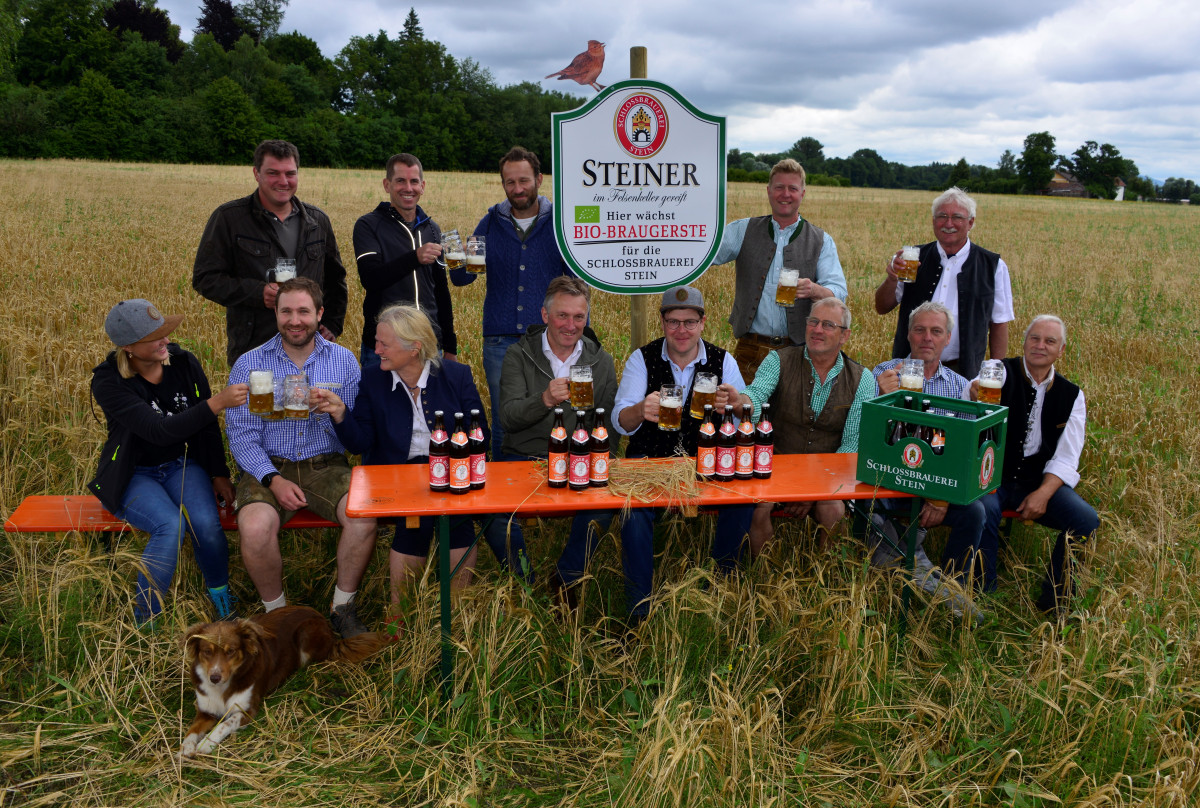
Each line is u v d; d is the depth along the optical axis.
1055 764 2.85
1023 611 4.12
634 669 3.45
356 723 3.15
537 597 3.80
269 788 2.81
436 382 4.08
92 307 8.82
